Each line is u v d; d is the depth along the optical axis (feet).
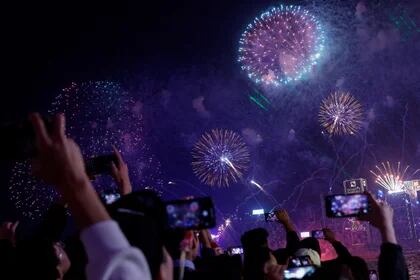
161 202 7.55
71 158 5.42
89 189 5.43
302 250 18.38
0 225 14.57
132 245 6.46
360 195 11.98
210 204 8.79
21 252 11.38
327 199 12.03
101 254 5.17
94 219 5.32
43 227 12.29
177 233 8.79
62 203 12.62
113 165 11.80
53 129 5.51
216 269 15.15
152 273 6.61
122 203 7.22
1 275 11.39
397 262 11.23
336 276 14.06
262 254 15.48
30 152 6.49
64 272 12.13
